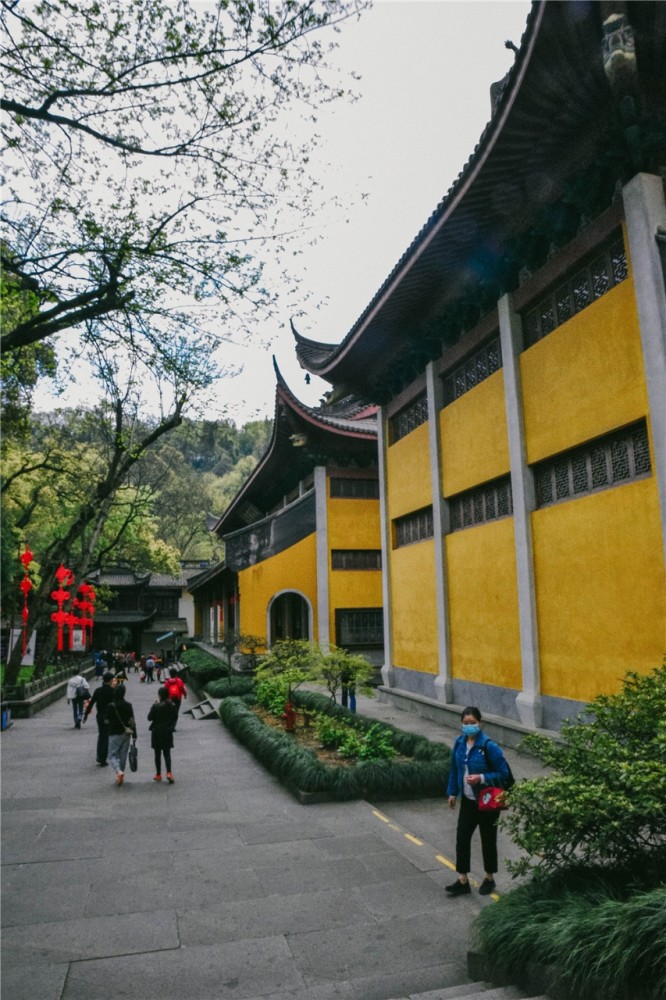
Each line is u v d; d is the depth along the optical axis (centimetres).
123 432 2208
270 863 706
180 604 6053
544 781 458
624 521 969
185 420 2000
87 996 447
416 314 1631
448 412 1591
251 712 1669
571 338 1099
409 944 519
